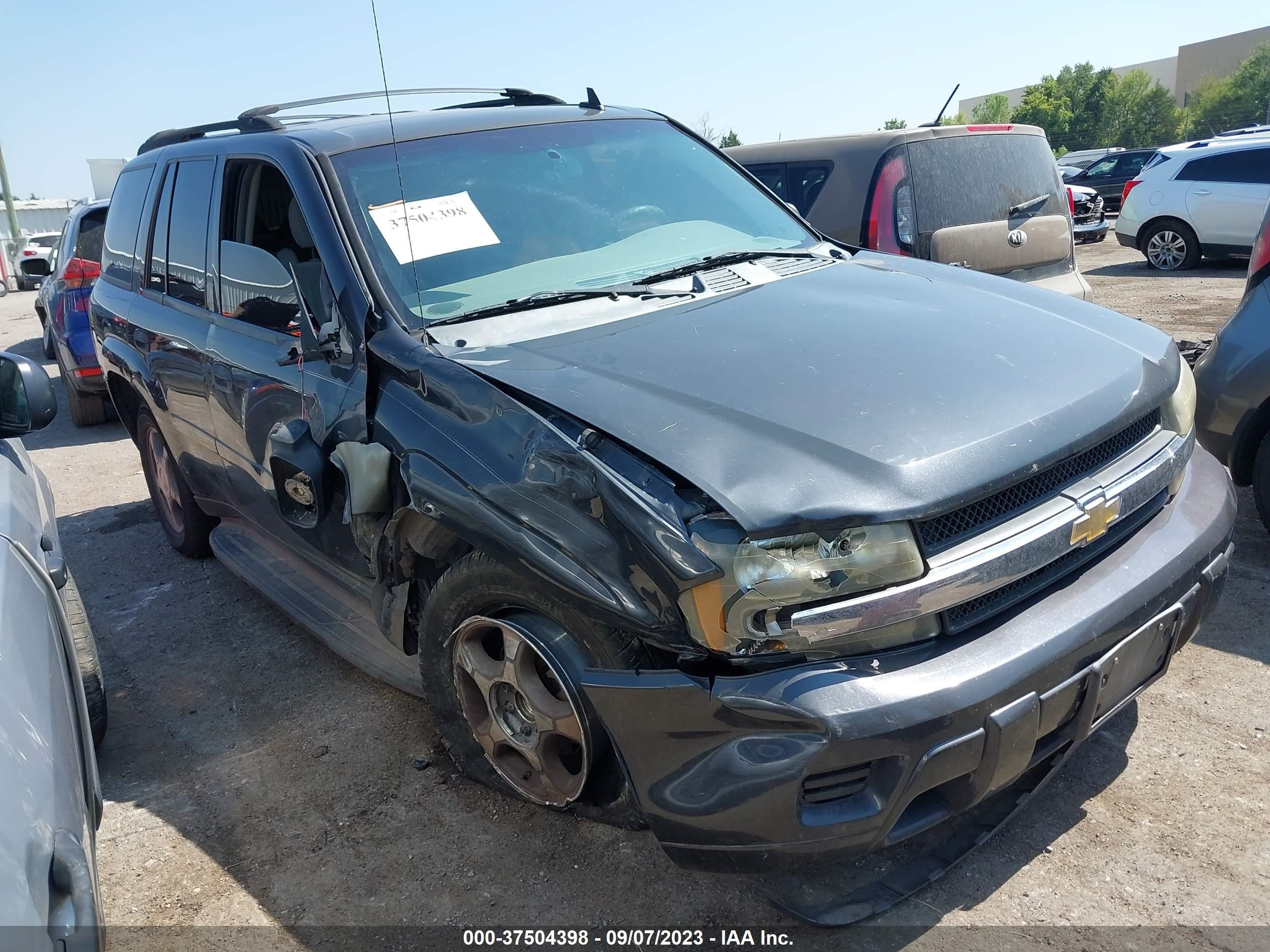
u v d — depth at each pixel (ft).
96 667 10.92
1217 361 12.75
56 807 5.28
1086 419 7.52
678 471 6.66
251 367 11.22
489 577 8.04
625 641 7.23
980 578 6.73
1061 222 20.79
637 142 12.16
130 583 16.37
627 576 6.79
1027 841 8.39
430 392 8.42
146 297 14.96
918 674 6.48
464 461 7.86
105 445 26.81
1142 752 9.43
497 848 8.91
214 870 9.02
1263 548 13.47
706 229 11.39
